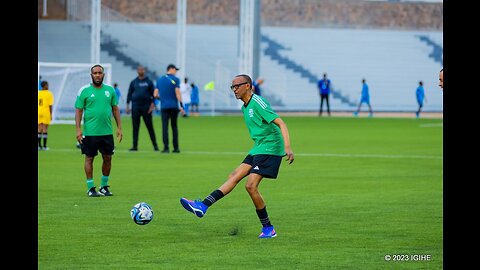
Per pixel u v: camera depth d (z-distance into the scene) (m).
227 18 128.00
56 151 50.06
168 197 30.77
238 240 22.55
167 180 36.06
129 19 115.38
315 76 125.25
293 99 122.94
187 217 26.16
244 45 104.75
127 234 23.33
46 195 31.03
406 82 128.38
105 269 19.14
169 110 49.03
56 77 84.44
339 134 68.38
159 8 124.06
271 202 29.58
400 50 129.38
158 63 115.88
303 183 35.19
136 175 37.88
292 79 124.19
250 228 24.31
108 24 114.19
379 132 71.19
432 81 128.75
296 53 126.25
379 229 24.19
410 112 118.75
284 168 41.34
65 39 112.69
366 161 45.25
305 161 45.06
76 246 21.66
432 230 24.03
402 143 58.88
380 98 126.81
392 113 115.81
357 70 127.12
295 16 131.00
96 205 28.61
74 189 32.88
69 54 112.25
